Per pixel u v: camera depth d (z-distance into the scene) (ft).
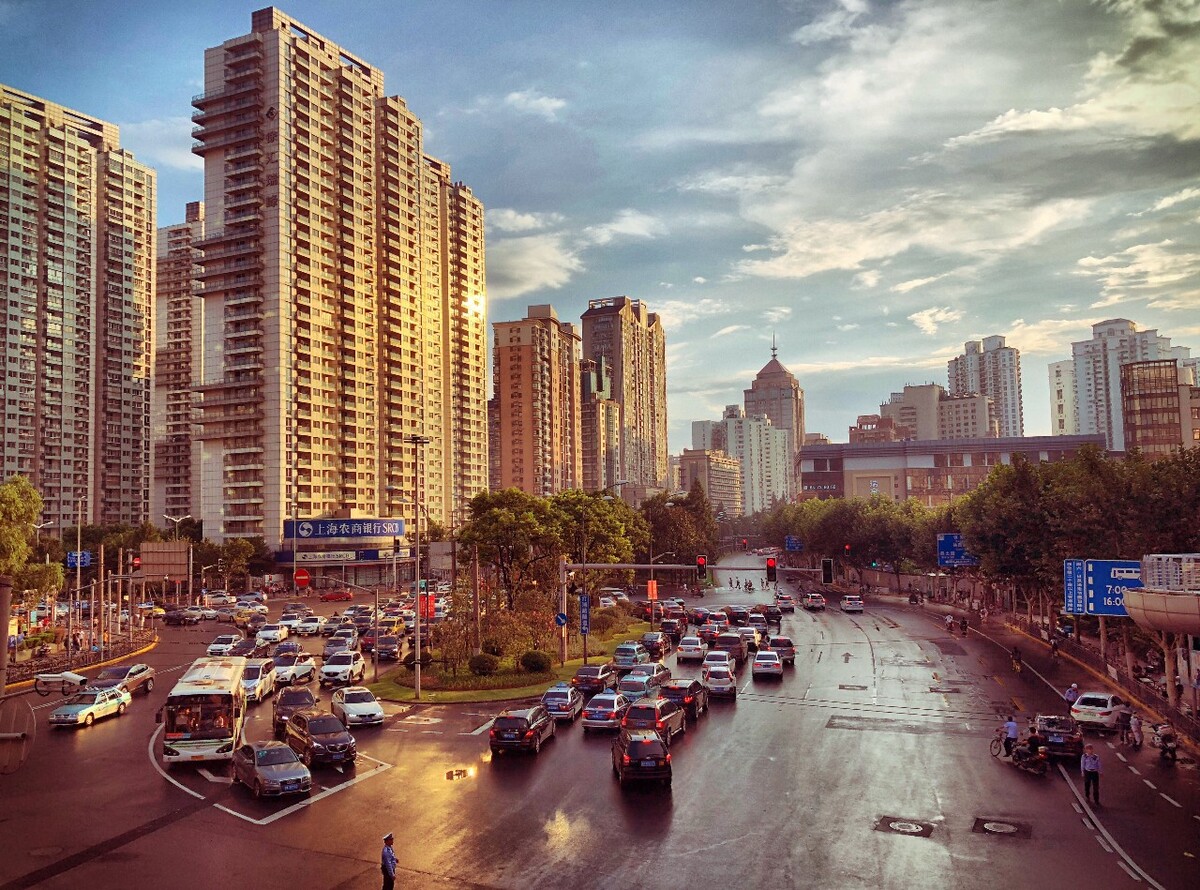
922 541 377.71
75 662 193.26
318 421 479.00
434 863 70.90
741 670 181.88
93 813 85.05
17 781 97.45
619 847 74.59
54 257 542.16
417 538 161.68
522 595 220.23
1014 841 76.13
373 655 207.21
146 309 605.73
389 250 534.78
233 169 471.62
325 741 103.09
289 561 442.91
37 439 531.50
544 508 236.84
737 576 577.43
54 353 540.52
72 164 555.28
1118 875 68.08
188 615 299.58
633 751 93.71
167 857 72.38
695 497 538.47
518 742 109.50
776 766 102.58
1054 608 242.78
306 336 471.62
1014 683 164.45
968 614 306.76
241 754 96.27
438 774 100.17
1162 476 179.11
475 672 169.37
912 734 119.75
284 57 467.11
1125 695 152.15
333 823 81.61
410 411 545.44
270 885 66.08
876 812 84.69
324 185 490.49
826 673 176.86
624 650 182.70
